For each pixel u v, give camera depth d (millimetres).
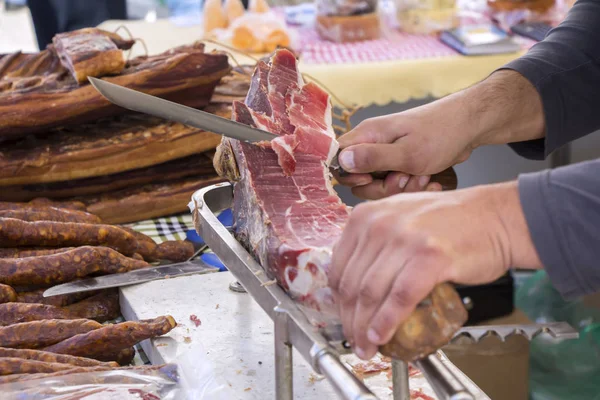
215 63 2072
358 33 3672
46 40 4586
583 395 2445
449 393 821
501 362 2189
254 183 1227
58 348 1305
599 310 2711
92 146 2004
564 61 1613
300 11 4176
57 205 1930
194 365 1288
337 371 855
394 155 1446
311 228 1132
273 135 1271
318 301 1020
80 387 1188
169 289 1599
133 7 5887
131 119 2119
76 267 1550
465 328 1515
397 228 870
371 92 3246
